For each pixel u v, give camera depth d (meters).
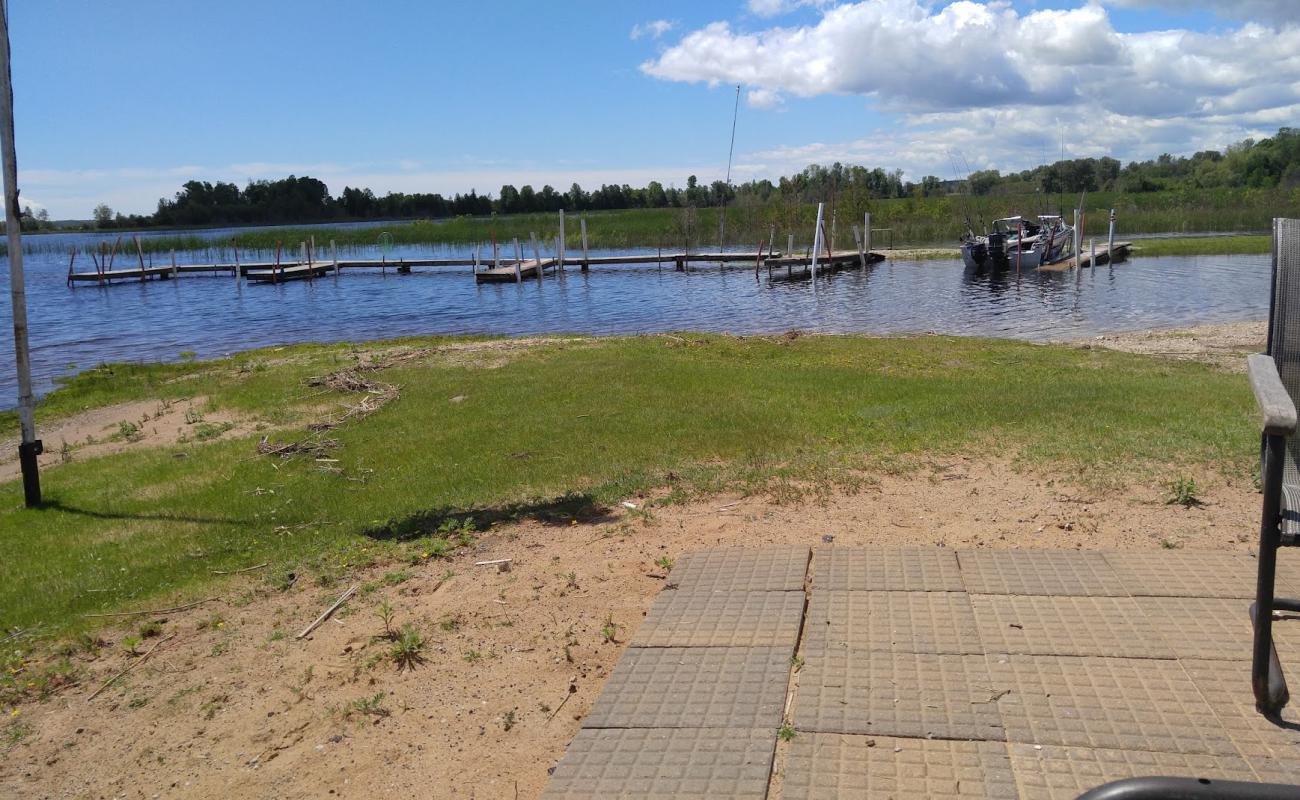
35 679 3.71
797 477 5.59
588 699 3.14
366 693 3.30
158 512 6.44
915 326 19.31
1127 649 3.06
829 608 3.53
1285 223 2.88
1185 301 22.00
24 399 6.94
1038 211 51.62
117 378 14.97
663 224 59.50
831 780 2.47
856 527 4.57
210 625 4.13
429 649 3.59
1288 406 2.26
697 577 3.98
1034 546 4.12
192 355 18.48
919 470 5.60
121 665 3.80
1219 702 2.71
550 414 8.61
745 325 20.48
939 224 50.97
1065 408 7.44
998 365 11.55
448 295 29.84
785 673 3.07
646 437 7.32
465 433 8.07
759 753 2.62
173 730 3.19
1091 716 2.68
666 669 3.16
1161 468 5.27
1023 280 28.33
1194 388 8.67
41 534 6.12
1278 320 2.81
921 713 2.76
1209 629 3.16
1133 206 53.41
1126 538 4.14
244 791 2.78
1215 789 1.45
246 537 5.68
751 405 8.49
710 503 5.21
